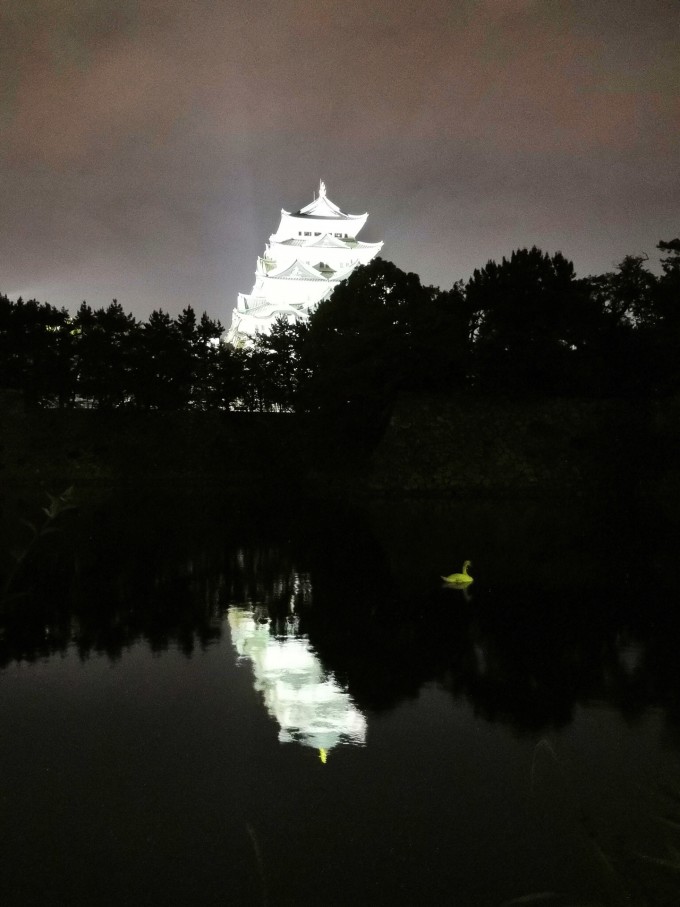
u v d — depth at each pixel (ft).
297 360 219.00
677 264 164.04
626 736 28.55
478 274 181.98
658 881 18.79
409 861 20.29
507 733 28.99
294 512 122.83
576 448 167.43
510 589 56.85
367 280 195.93
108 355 198.18
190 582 60.70
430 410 168.86
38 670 37.42
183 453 203.82
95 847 21.18
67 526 101.04
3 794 24.29
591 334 167.12
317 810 23.07
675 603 51.78
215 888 19.26
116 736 28.91
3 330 198.29
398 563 69.26
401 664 38.27
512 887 18.99
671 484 161.68
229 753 27.22
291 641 42.75
